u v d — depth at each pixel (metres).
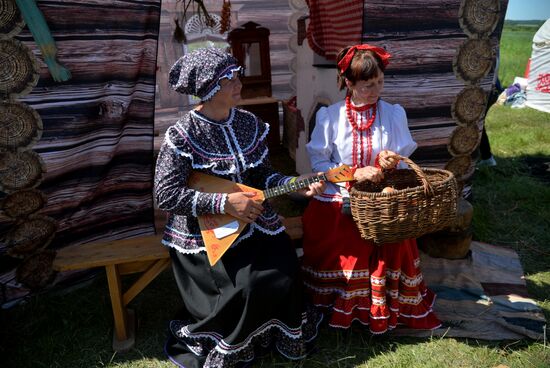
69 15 2.40
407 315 2.51
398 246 2.34
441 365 2.29
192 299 2.24
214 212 2.08
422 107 3.05
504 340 2.46
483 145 4.85
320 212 2.47
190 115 2.14
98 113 2.66
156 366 2.35
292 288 2.18
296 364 2.30
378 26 2.78
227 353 2.12
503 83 11.75
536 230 3.68
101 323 2.66
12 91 2.38
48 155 2.59
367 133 2.40
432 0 2.81
